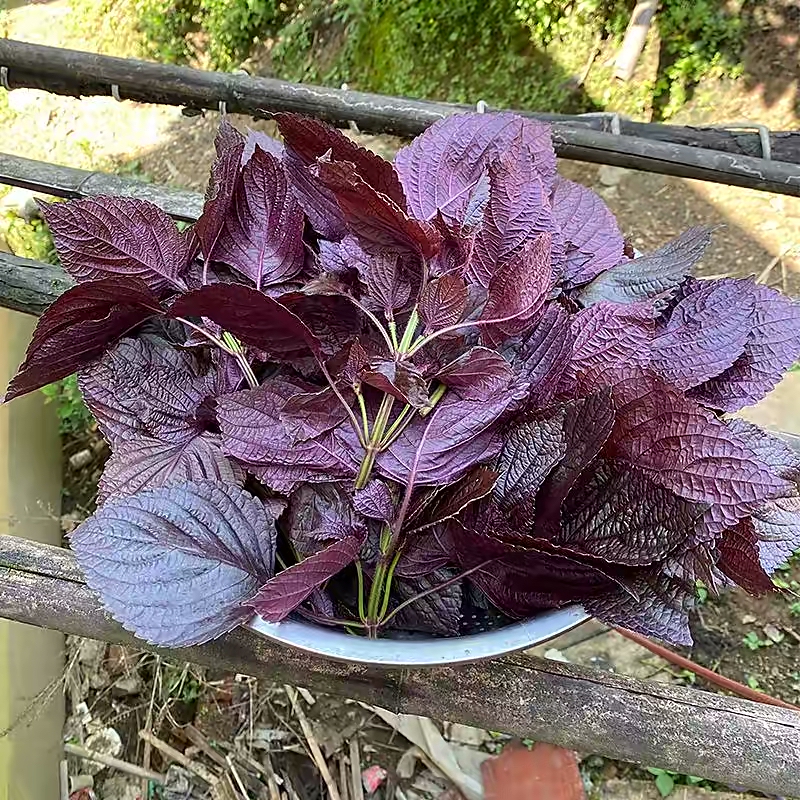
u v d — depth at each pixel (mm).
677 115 1860
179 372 516
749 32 1801
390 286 479
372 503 447
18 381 493
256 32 2137
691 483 419
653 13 1791
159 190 837
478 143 540
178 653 577
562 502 435
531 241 452
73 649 1247
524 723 545
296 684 571
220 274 538
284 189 510
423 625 467
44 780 1122
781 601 1151
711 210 1689
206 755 1146
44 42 2258
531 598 451
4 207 1643
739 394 490
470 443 452
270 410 462
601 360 459
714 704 545
